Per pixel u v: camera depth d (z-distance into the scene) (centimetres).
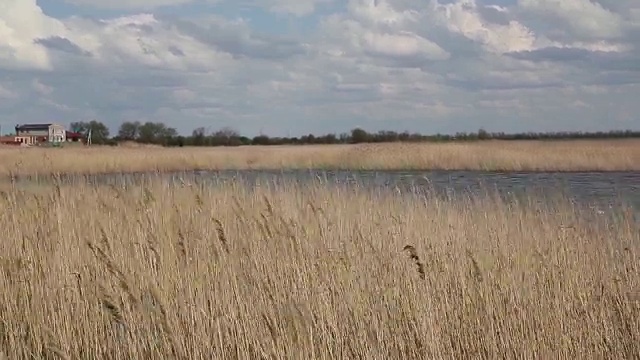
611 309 630
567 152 3120
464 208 949
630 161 2861
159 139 6856
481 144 3975
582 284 664
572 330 609
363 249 732
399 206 960
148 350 555
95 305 597
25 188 927
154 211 835
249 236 759
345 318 599
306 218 854
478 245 755
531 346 591
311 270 656
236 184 1052
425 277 639
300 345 550
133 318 559
